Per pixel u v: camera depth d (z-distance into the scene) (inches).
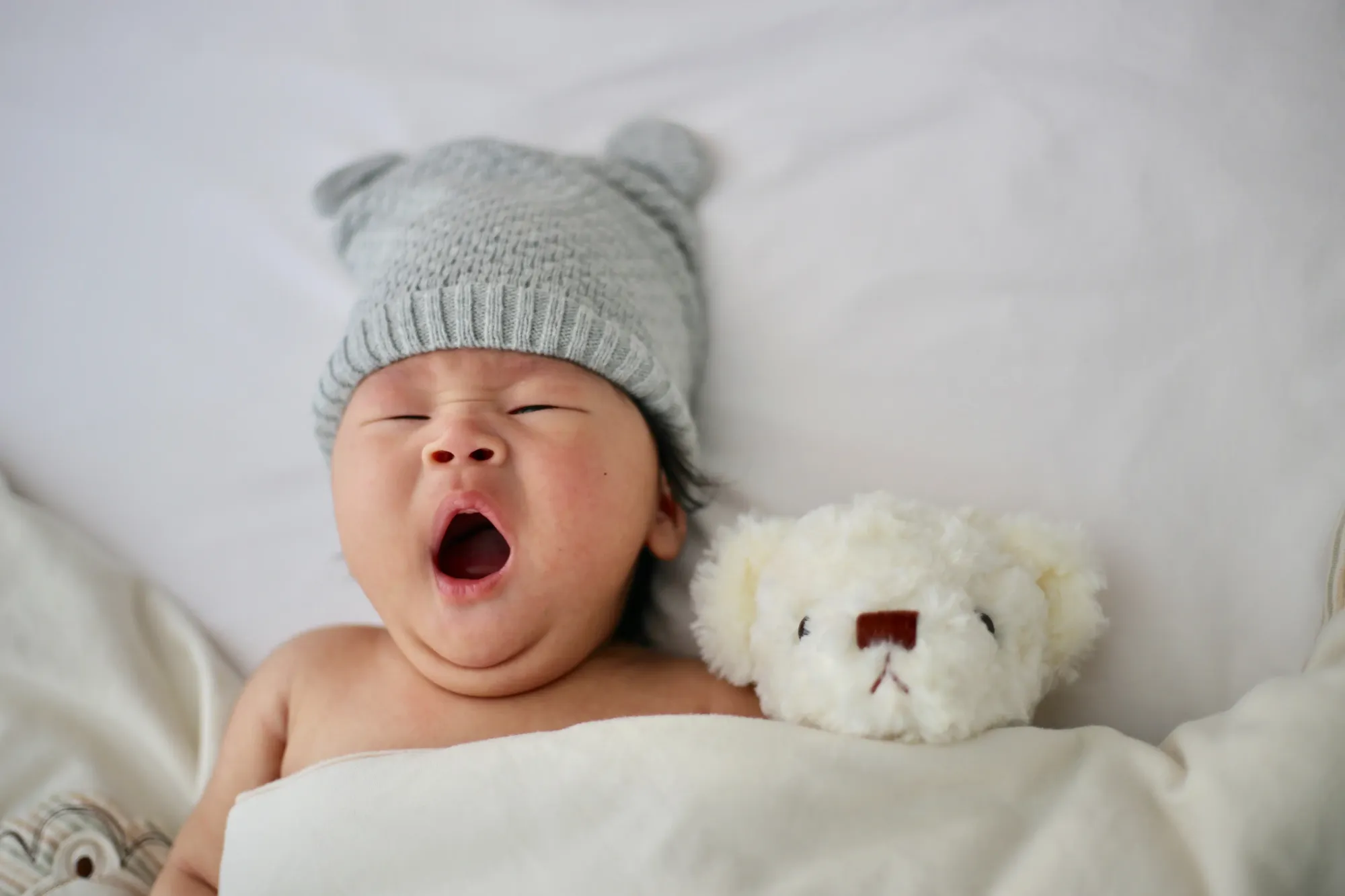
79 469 46.3
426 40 49.3
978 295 40.8
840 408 40.8
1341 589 33.8
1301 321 37.6
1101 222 40.4
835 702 28.9
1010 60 43.2
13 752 39.6
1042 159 41.6
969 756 29.1
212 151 49.8
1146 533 36.8
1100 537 37.1
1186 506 36.8
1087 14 43.0
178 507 45.4
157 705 41.5
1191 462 37.2
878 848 28.1
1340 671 29.1
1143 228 39.9
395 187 43.9
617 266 38.4
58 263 49.1
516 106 47.3
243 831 31.0
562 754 29.3
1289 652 35.1
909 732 29.0
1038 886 27.2
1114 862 27.4
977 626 29.2
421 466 34.4
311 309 46.9
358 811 29.7
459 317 34.8
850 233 42.6
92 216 49.6
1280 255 38.4
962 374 40.0
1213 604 35.9
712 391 42.2
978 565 30.6
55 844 37.9
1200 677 35.4
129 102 50.9
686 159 44.0
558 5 48.3
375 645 38.6
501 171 42.3
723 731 29.1
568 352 35.3
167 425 46.4
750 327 42.6
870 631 28.7
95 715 41.4
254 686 38.8
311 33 50.4
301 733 36.9
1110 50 42.4
